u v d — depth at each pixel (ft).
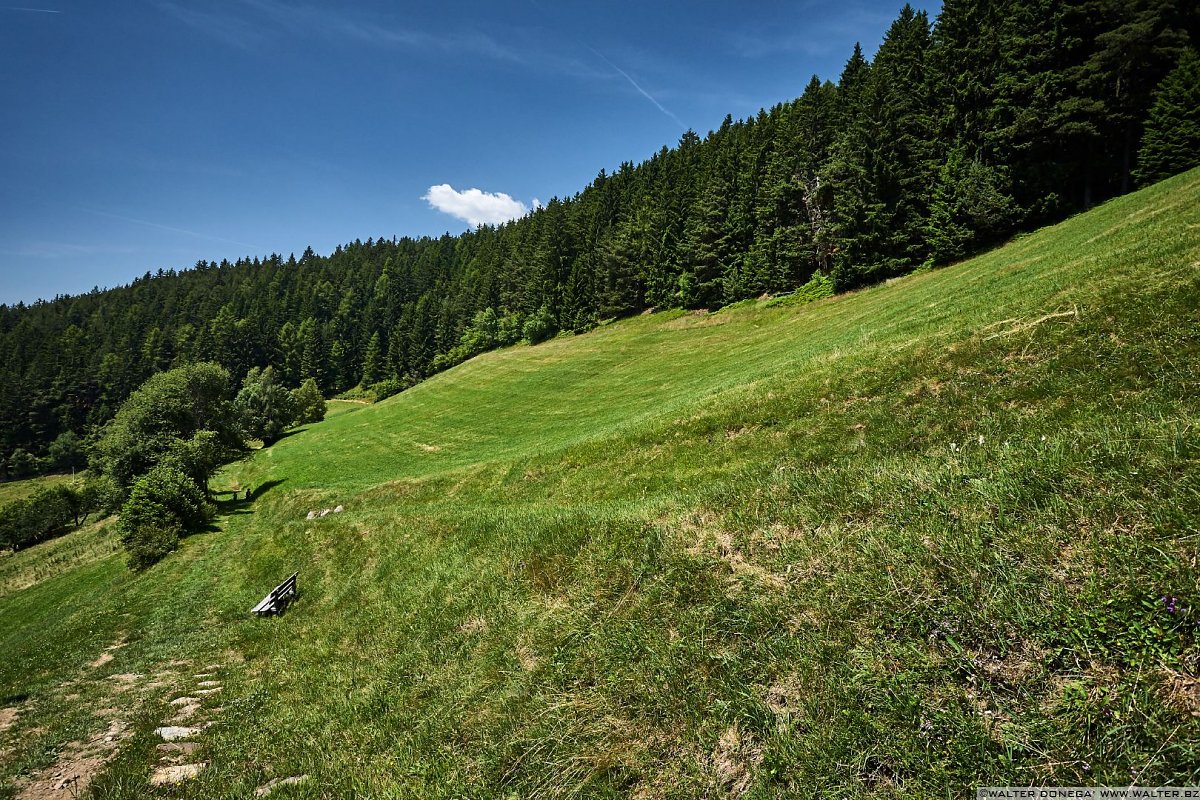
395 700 23.11
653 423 64.23
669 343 219.20
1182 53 130.41
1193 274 32.14
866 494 20.74
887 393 41.45
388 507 82.99
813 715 13.44
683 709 15.40
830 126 220.43
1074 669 11.62
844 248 179.73
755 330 186.50
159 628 62.39
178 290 613.11
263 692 30.45
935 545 16.20
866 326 80.18
